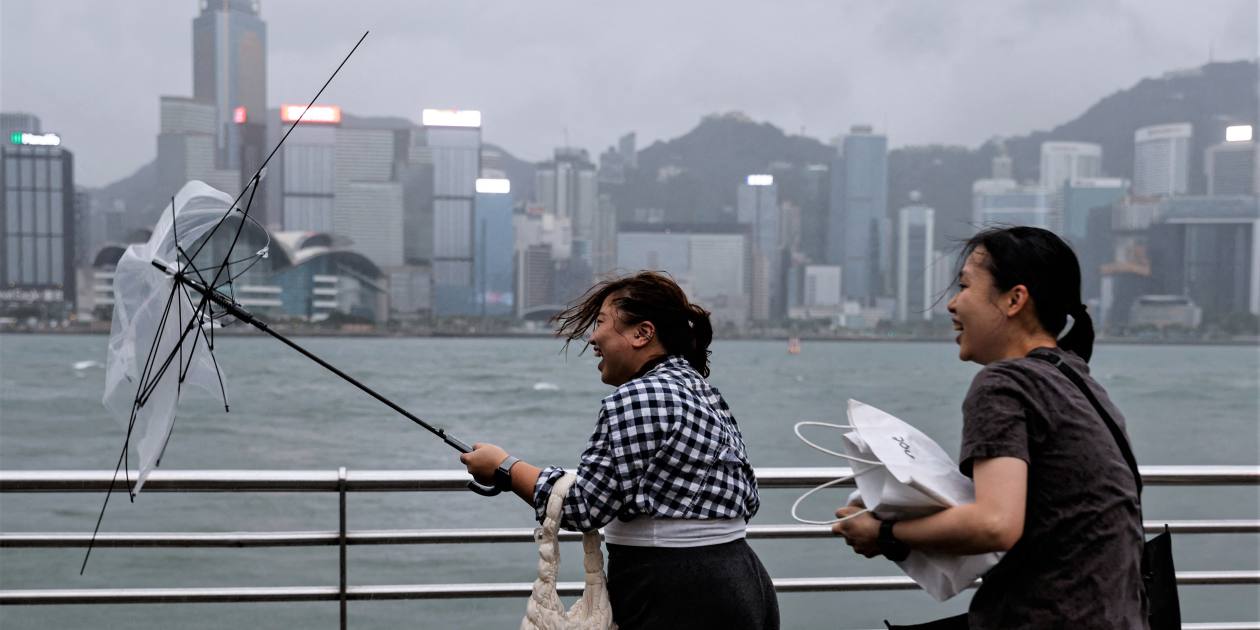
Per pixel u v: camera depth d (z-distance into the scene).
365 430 40.28
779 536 2.45
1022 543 1.46
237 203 1.89
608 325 1.92
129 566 14.97
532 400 58.00
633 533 1.76
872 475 1.57
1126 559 1.42
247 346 152.62
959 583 1.53
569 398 59.78
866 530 1.54
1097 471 1.43
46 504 19.50
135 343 1.87
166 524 17.69
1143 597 1.50
